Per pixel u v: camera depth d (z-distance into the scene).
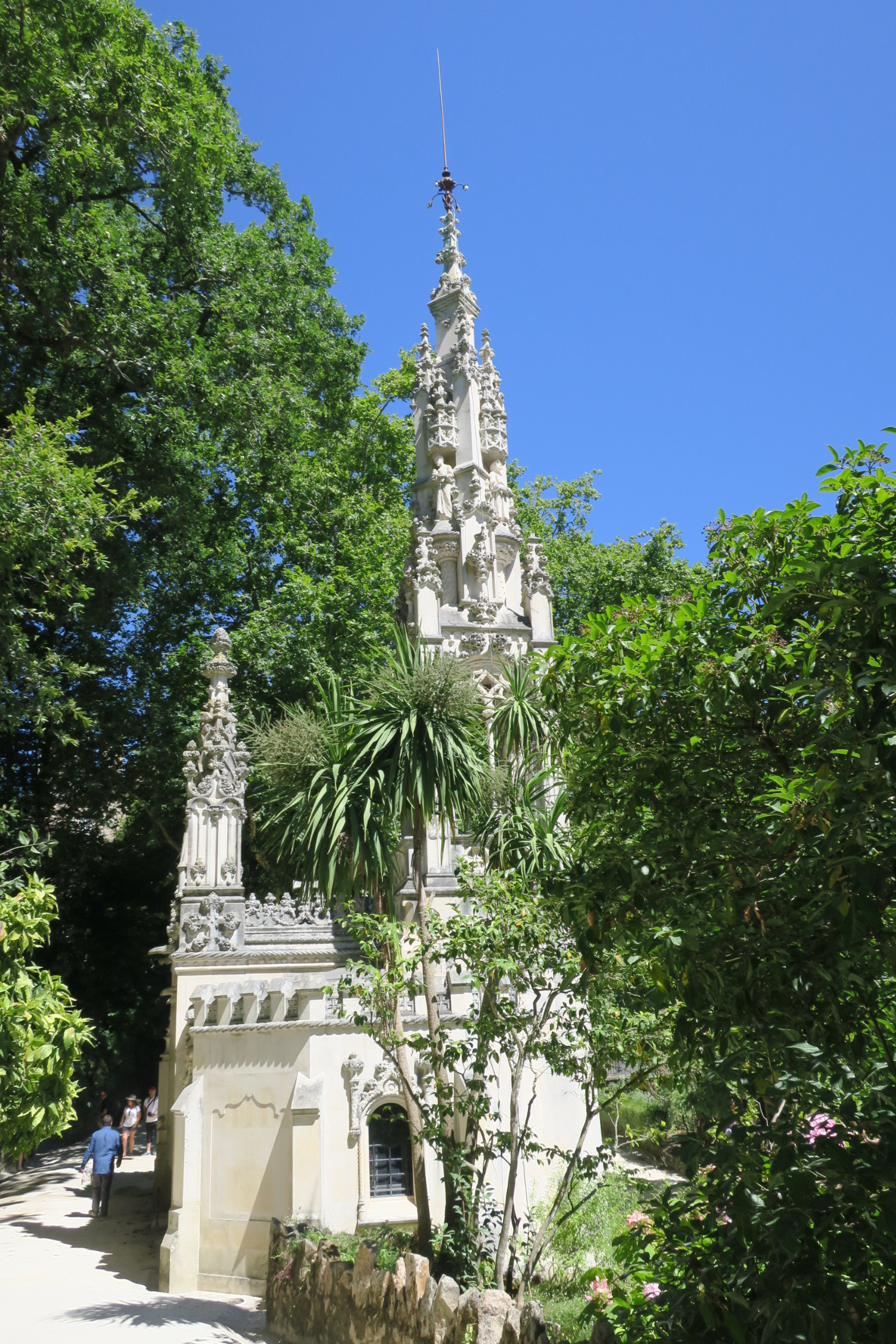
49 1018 9.70
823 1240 5.41
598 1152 12.20
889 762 5.61
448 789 13.79
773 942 6.50
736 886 6.88
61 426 22.91
